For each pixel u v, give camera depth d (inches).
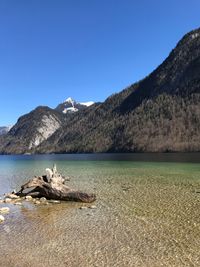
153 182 1473.9
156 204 944.3
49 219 810.8
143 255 553.3
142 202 981.8
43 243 623.8
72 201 1051.9
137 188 1286.9
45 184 1108.5
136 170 2234.3
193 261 523.8
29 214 875.4
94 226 731.4
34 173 2348.7
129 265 515.5
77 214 854.5
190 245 594.2
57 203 1030.4
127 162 3346.5
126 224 738.8
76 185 1448.1
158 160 3491.6
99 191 1238.9
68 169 2568.9
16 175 2192.4
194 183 1405.0
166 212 839.7
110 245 604.4
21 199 1122.0
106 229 705.0
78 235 668.7
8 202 1067.9
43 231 703.7
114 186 1375.5
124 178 1702.8
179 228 697.0
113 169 2406.5
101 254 561.9
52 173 1148.5
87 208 925.8
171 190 1203.9
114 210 884.0
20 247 604.1
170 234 658.2
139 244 606.2
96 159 4527.6
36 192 1148.5
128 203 974.4
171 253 558.9
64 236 664.4
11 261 539.8
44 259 545.6
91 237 653.3
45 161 4692.4
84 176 1883.6
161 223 738.2
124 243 613.3
